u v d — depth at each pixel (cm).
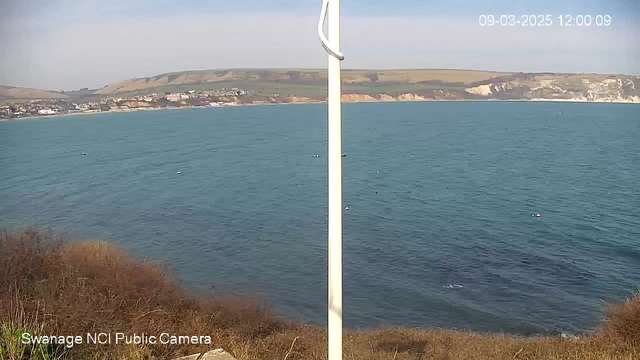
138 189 4447
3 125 8944
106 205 3731
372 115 14325
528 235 3084
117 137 8994
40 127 10169
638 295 1510
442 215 3625
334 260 312
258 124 11962
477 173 5409
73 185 4531
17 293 762
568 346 1042
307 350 946
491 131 9625
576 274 2362
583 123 10644
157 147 7644
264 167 5769
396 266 2483
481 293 2103
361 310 1905
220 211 3669
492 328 1709
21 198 3869
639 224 3322
